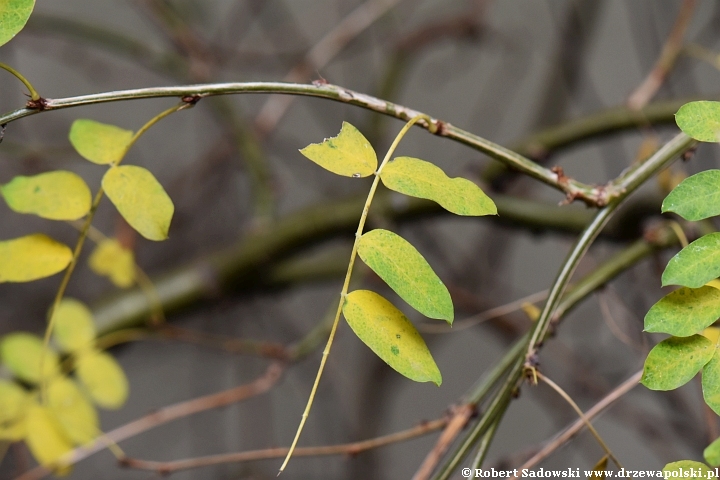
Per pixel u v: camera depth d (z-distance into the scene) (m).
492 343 2.05
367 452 1.80
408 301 0.75
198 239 1.82
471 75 1.97
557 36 1.79
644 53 1.82
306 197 1.95
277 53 1.73
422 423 0.86
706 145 1.46
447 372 2.05
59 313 0.91
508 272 1.88
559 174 0.81
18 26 0.76
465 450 0.79
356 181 1.85
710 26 1.59
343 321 1.24
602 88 1.89
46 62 1.83
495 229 1.73
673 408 1.42
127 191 0.78
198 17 1.77
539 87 1.91
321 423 1.94
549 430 1.93
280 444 1.93
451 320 0.75
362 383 1.84
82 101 0.77
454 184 0.77
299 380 1.95
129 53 1.49
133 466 0.89
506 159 0.80
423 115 0.79
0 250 0.81
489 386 0.85
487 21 1.85
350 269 0.76
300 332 1.92
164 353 1.93
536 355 0.79
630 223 1.11
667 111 1.16
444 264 1.70
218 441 1.96
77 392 0.89
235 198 1.83
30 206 0.80
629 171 0.81
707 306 0.76
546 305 0.80
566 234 1.18
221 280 1.31
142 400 2.01
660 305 0.76
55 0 1.88
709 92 1.73
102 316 1.23
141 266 1.79
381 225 1.26
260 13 1.86
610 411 1.53
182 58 1.58
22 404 0.88
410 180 0.76
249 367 1.92
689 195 0.75
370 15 1.53
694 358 0.75
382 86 1.60
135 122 1.91
